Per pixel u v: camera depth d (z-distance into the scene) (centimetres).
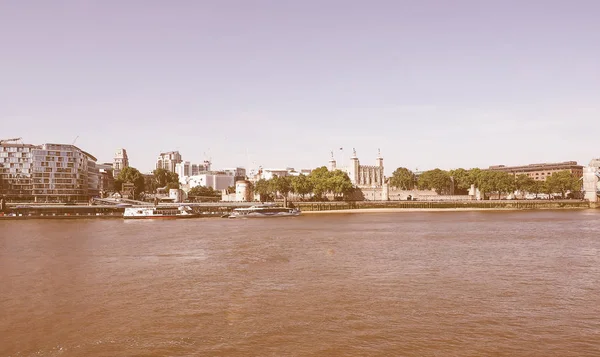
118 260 7219
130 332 3862
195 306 4575
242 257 7406
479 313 4266
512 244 8825
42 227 13975
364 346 3500
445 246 8600
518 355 3322
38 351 3503
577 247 8375
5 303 4756
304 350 3434
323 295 4941
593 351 3384
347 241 9494
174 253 7900
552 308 4425
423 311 4338
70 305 4659
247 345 3544
